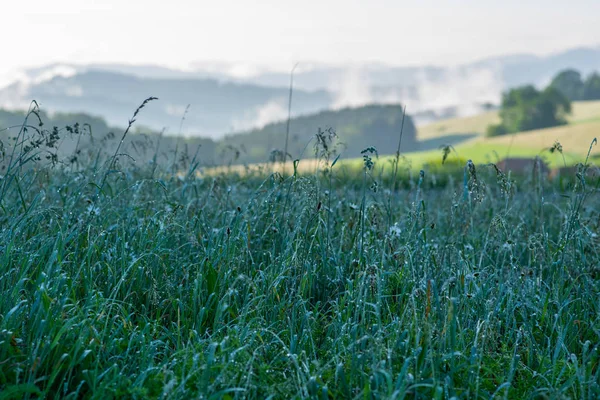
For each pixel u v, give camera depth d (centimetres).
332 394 388
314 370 415
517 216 763
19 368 373
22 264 468
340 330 467
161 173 801
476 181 509
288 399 384
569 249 638
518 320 545
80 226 529
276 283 499
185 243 571
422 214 586
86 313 431
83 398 381
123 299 492
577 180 596
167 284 508
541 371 447
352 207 627
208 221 652
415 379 399
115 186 730
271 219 638
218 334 471
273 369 414
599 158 2783
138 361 426
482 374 433
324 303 548
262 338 465
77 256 534
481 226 749
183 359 415
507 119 15588
